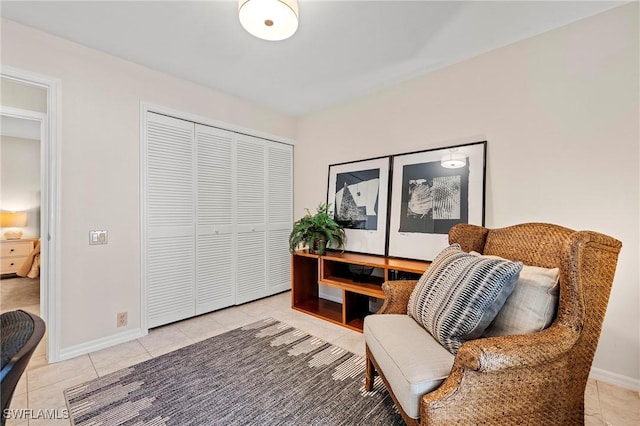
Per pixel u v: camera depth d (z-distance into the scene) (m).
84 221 2.11
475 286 1.20
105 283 2.21
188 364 1.94
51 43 1.97
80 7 1.70
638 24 1.66
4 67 1.80
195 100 2.76
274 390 1.66
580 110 1.84
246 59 2.31
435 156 2.48
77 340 2.08
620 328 1.72
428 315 1.33
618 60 1.72
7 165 4.71
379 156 2.89
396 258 2.63
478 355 0.93
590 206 1.81
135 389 1.67
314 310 2.94
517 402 1.01
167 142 2.60
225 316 2.85
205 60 2.33
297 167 3.75
